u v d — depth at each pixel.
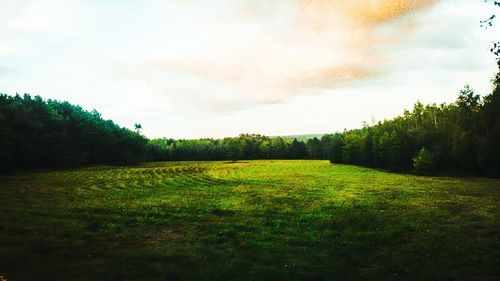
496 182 56.22
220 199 36.16
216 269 12.72
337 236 19.03
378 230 20.19
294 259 14.59
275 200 35.03
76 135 103.81
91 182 56.62
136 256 14.59
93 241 17.77
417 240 17.70
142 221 23.52
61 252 15.15
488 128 76.56
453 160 76.81
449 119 110.00
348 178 67.00
